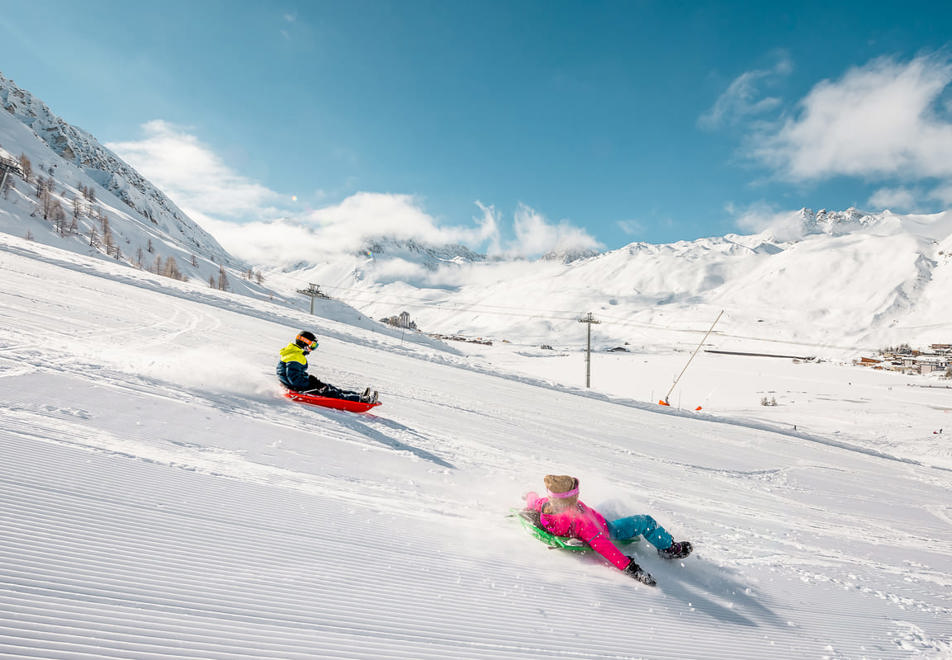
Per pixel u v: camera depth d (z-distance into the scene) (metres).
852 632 3.46
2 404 4.30
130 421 4.80
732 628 3.12
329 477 4.57
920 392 59.75
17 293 13.20
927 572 5.77
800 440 21.47
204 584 2.21
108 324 12.29
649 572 3.75
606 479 7.79
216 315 19.67
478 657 2.16
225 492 3.45
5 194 111.75
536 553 3.62
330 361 16.23
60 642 1.62
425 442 7.44
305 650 1.91
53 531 2.32
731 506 7.67
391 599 2.49
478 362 27.52
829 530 7.28
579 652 2.41
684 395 56.53
